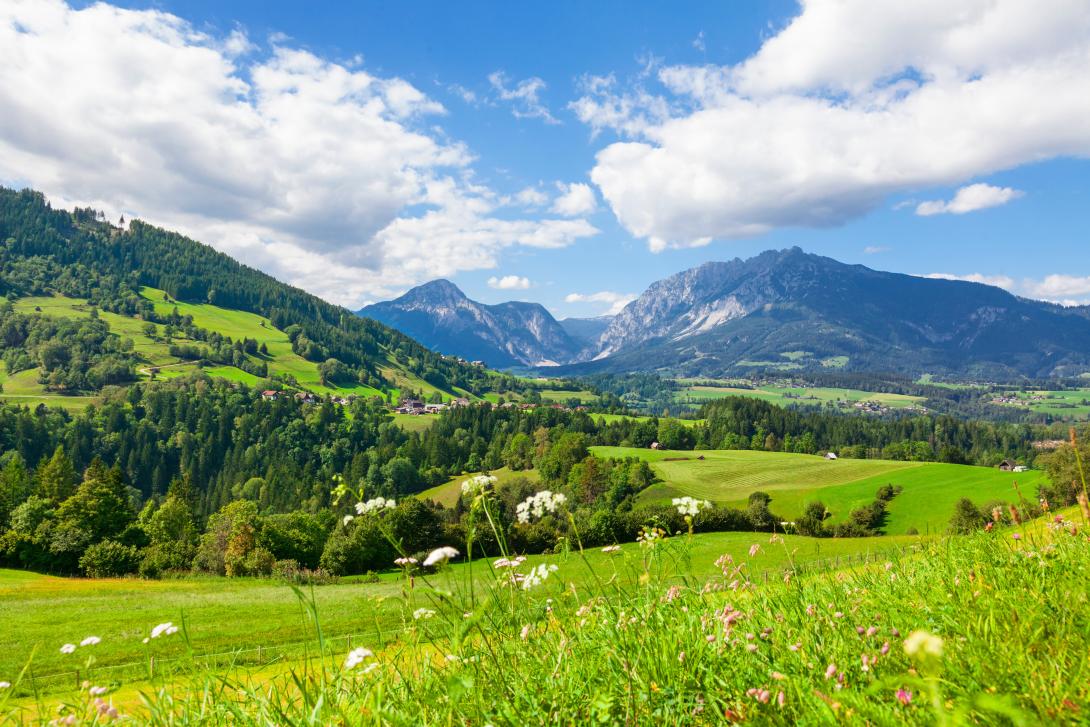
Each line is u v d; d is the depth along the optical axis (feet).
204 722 8.53
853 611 10.78
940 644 5.31
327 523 241.55
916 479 346.54
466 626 8.93
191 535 266.57
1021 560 12.80
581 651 9.70
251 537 194.90
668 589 11.54
